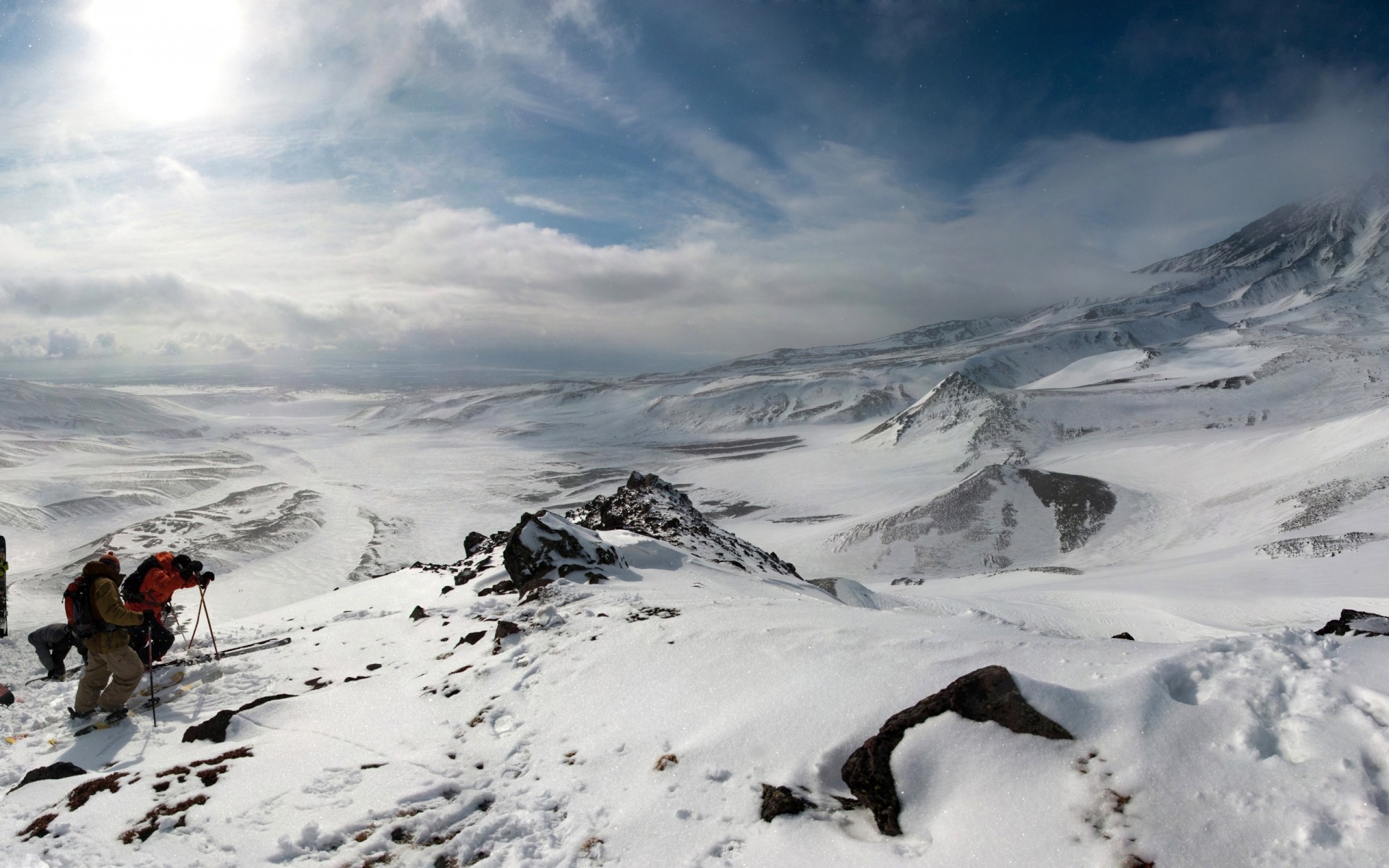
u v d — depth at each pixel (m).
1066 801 3.69
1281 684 4.20
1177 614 39.69
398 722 6.61
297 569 85.81
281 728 6.75
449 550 99.88
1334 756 3.55
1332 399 157.88
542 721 6.11
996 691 4.36
